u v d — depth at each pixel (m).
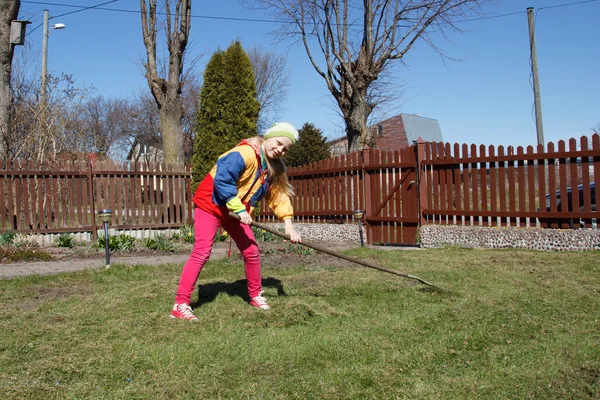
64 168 13.00
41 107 15.50
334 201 13.29
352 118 19.59
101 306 5.30
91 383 3.27
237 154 4.72
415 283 6.29
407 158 11.48
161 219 14.18
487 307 5.04
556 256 8.47
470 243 10.37
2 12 14.41
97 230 13.33
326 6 19.77
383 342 4.01
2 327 4.52
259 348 3.89
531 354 3.70
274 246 11.27
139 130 47.56
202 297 5.71
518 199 10.05
